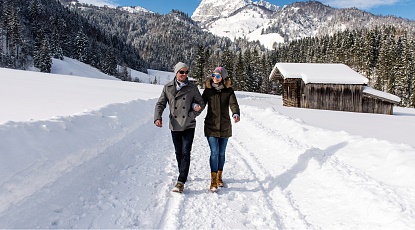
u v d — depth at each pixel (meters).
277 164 5.33
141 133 7.63
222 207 3.55
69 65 91.94
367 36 88.38
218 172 4.27
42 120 4.61
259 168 5.14
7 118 7.93
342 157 5.15
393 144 5.05
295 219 3.29
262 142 7.23
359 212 3.18
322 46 106.88
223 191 4.08
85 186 3.79
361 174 4.14
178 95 4.01
